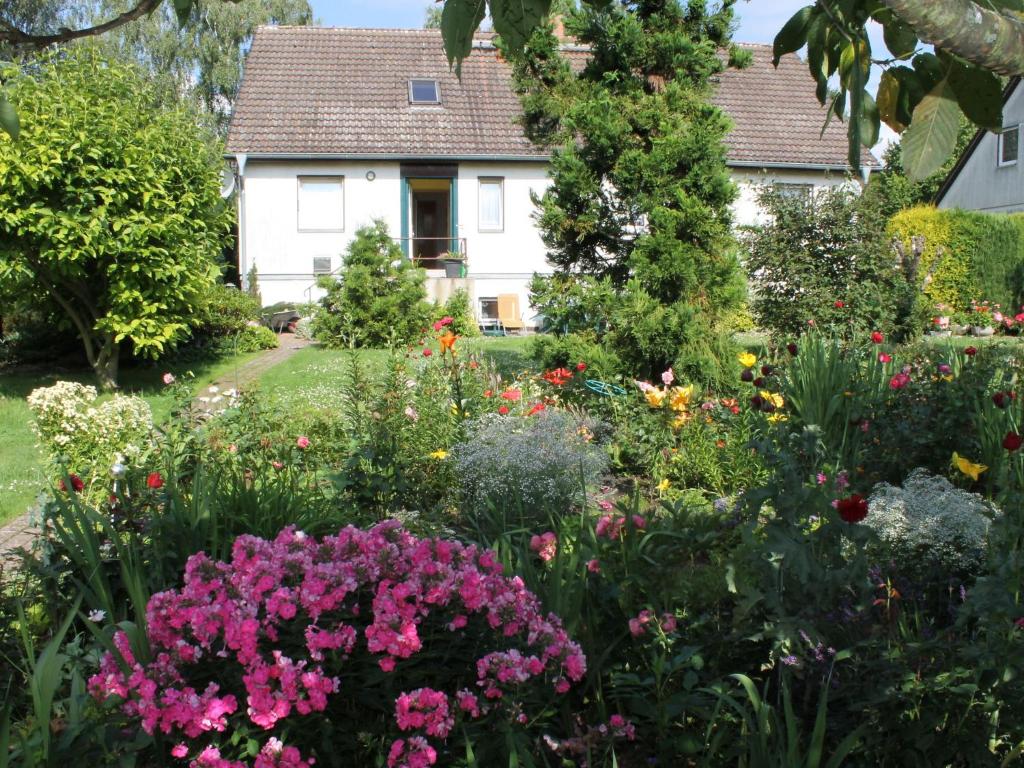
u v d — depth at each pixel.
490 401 7.02
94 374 13.73
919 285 13.18
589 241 9.12
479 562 2.90
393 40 26.25
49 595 3.44
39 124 10.79
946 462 5.26
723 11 8.92
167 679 2.42
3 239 11.08
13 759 2.39
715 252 8.49
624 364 8.29
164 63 34.66
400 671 2.64
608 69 8.99
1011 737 2.46
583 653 2.83
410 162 23.28
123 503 3.83
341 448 6.09
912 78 1.79
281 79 24.64
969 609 2.45
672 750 2.69
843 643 2.68
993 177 25.80
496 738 2.54
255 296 21.30
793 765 2.27
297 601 2.53
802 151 23.77
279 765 2.33
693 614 3.02
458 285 22.89
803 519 2.77
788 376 6.82
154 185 11.49
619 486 6.12
